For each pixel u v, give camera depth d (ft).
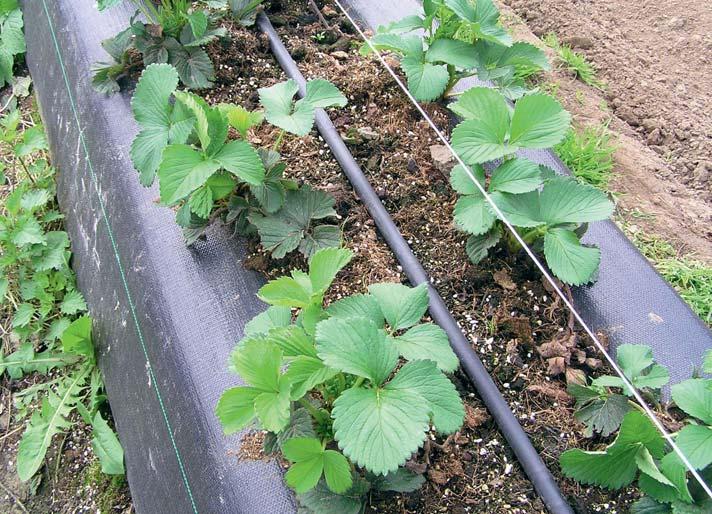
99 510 7.04
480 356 6.09
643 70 10.52
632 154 9.25
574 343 6.10
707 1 11.56
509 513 5.26
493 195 6.25
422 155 7.49
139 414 6.51
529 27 11.28
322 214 6.65
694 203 8.81
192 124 6.31
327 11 9.12
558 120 6.27
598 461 5.09
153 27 8.09
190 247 6.82
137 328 6.73
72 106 8.60
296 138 7.57
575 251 6.03
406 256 6.62
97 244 7.70
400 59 8.16
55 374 8.12
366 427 4.32
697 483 4.96
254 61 8.38
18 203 8.69
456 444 5.58
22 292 8.43
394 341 5.07
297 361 4.61
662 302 6.57
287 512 5.19
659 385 5.50
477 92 6.49
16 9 10.87
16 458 7.64
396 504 5.26
